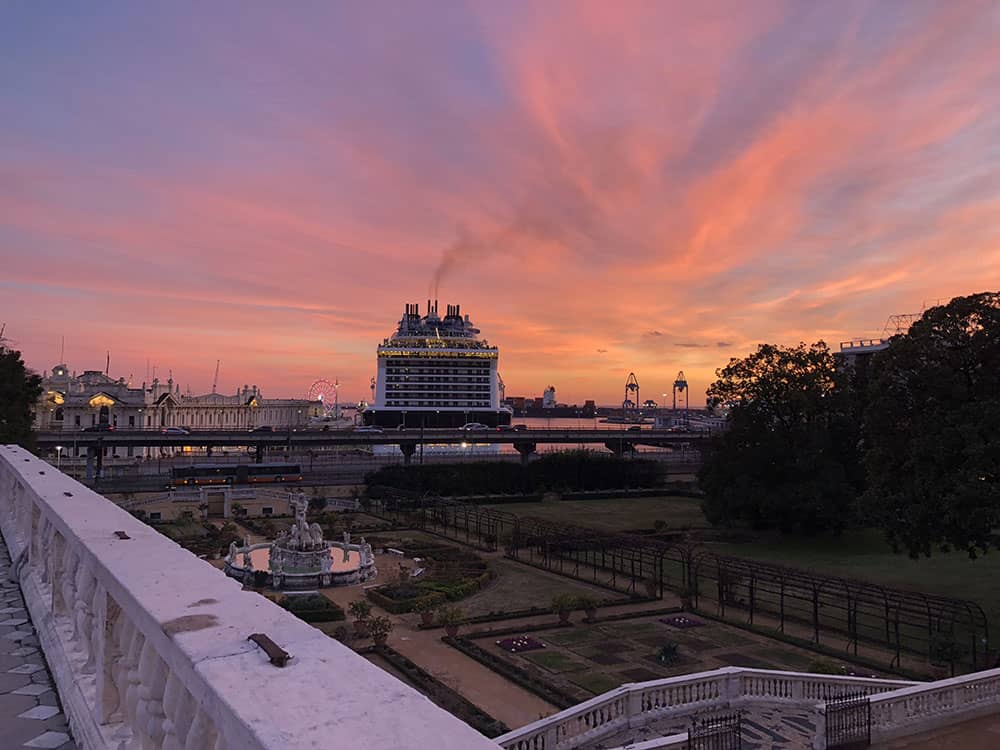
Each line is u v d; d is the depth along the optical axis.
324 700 2.95
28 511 12.40
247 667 3.32
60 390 164.50
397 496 90.94
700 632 40.91
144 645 4.75
